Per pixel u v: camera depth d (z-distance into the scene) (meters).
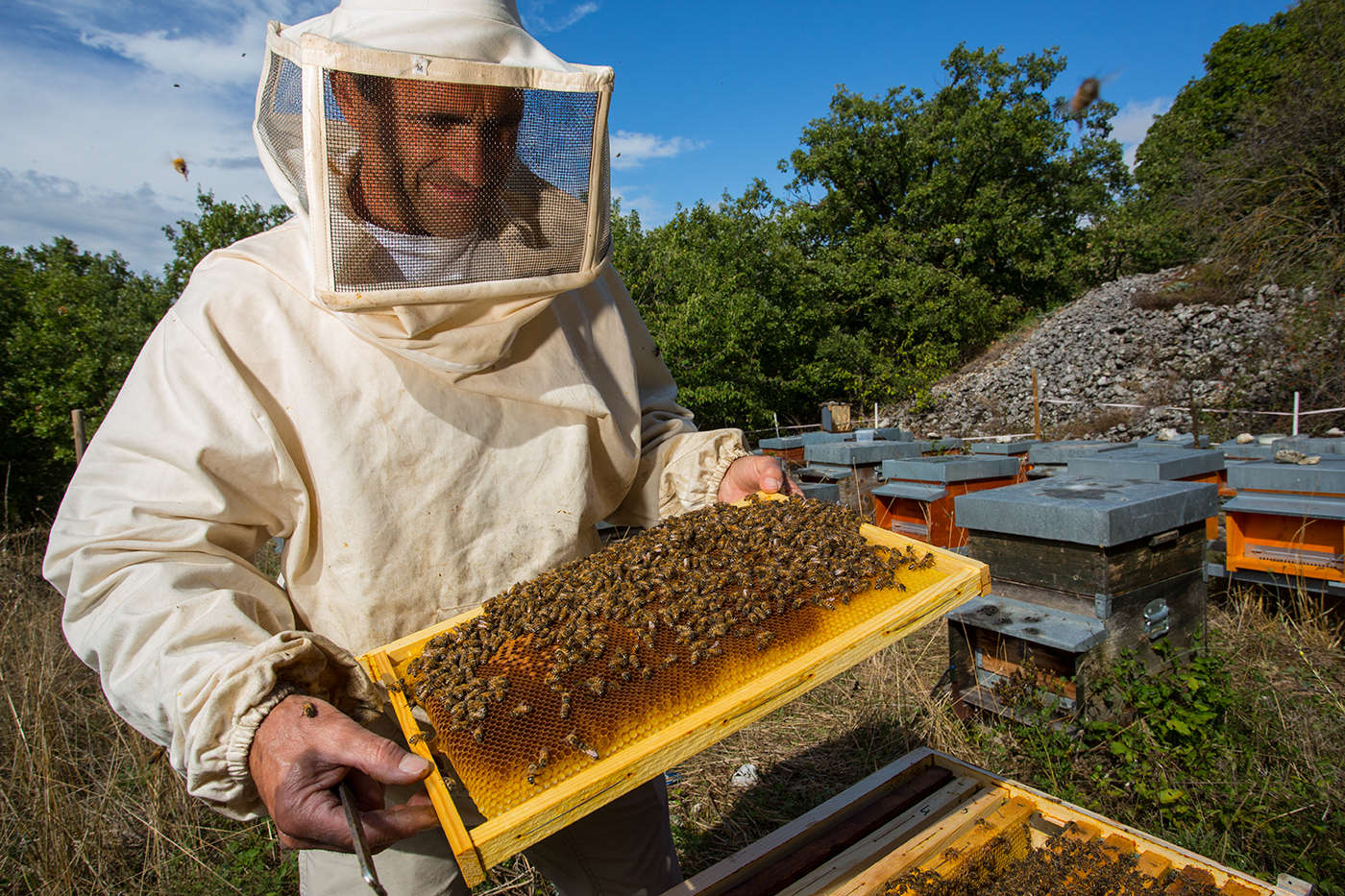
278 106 1.45
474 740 1.21
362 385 1.56
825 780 3.68
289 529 1.62
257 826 3.64
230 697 1.13
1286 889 1.46
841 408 14.55
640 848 2.05
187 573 1.33
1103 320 18.20
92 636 1.27
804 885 1.61
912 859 1.65
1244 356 13.23
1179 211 16.73
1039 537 3.79
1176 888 1.52
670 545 1.71
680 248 19.72
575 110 1.49
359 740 1.08
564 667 1.29
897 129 26.81
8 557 7.25
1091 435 13.24
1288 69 15.11
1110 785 3.30
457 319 1.55
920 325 23.36
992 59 27.12
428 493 1.62
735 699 1.27
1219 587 5.38
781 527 1.79
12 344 11.58
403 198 1.36
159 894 3.19
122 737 4.20
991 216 25.20
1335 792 3.03
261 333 1.52
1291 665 4.29
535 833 1.08
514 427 1.72
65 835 3.37
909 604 1.49
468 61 1.33
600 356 2.02
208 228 12.92
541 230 1.51
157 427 1.42
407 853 1.73
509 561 1.73
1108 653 3.61
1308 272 13.71
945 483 6.49
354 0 1.48
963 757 3.70
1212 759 3.28
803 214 26.34
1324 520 4.57
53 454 11.54
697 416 18.48
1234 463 4.95
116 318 13.65
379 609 1.62
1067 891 1.53
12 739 4.14
